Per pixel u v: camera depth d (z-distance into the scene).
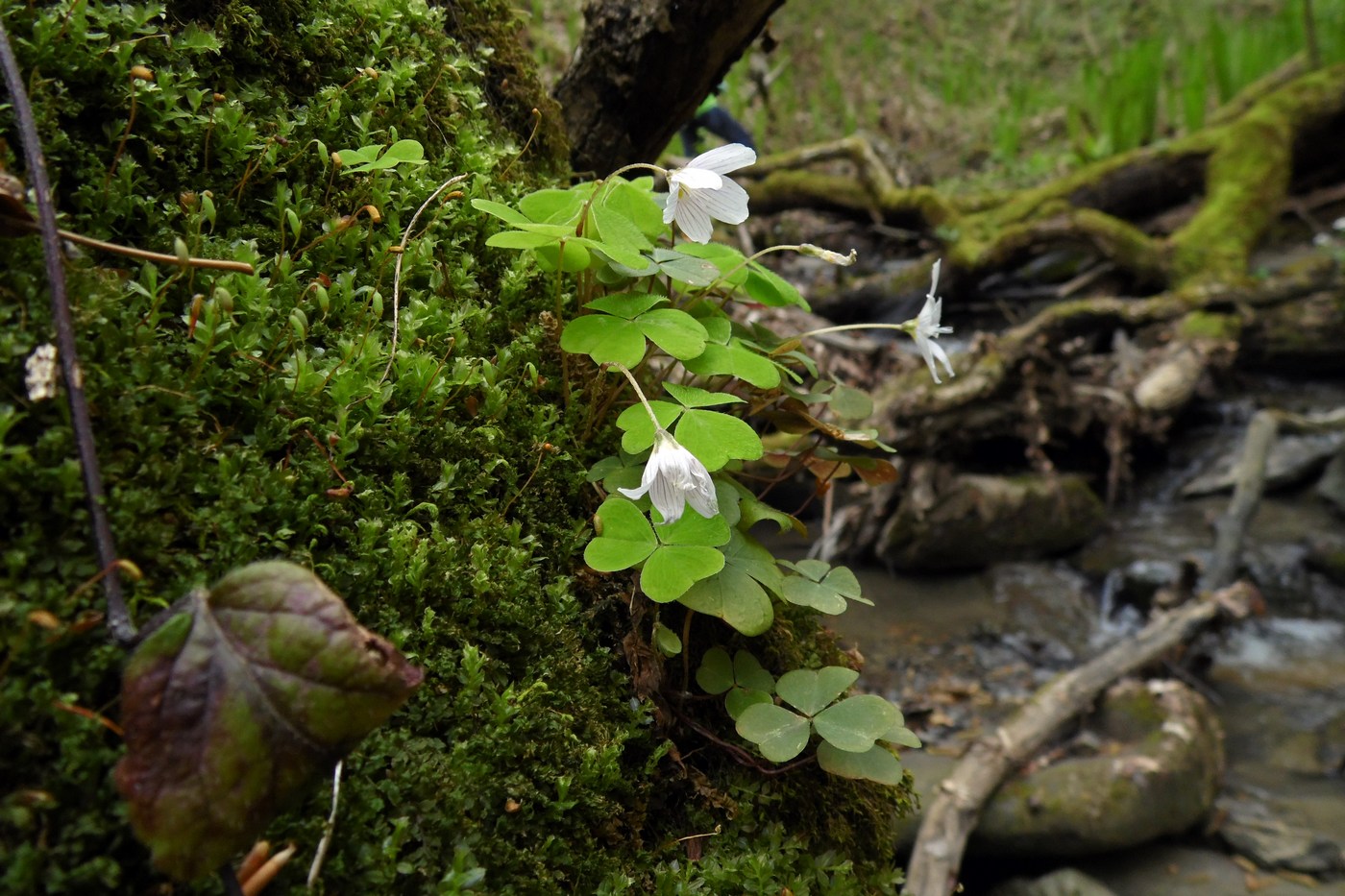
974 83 2.60
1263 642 1.06
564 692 0.27
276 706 0.20
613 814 0.27
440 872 0.23
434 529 0.26
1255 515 1.24
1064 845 0.72
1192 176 1.67
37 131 0.24
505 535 0.28
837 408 0.35
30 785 0.20
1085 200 1.68
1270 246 1.66
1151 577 1.10
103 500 0.21
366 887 0.22
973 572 1.22
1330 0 2.00
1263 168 1.58
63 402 0.21
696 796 0.29
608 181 0.31
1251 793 0.81
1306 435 1.30
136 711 0.19
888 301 1.62
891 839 0.34
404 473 0.26
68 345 0.21
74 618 0.21
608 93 0.46
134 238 0.25
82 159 0.25
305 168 0.29
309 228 0.29
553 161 0.42
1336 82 1.65
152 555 0.22
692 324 0.30
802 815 0.31
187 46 0.27
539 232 0.29
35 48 0.24
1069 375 1.29
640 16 0.44
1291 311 1.40
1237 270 1.44
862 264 1.80
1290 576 1.13
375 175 0.30
